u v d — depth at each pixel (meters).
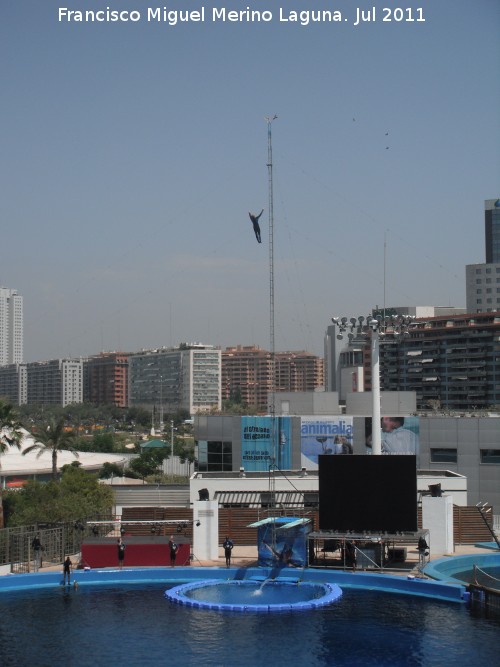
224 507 82.81
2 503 85.81
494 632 50.09
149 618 53.41
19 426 96.62
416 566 64.31
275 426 104.44
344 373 196.12
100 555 65.69
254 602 57.38
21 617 53.66
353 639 48.81
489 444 103.31
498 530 77.44
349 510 65.38
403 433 104.12
